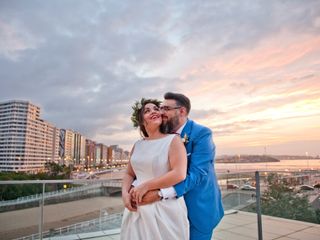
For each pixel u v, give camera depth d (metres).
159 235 1.07
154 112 1.27
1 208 2.48
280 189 3.55
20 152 102.31
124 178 1.36
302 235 3.22
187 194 1.31
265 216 3.35
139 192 1.10
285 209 3.57
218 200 1.44
